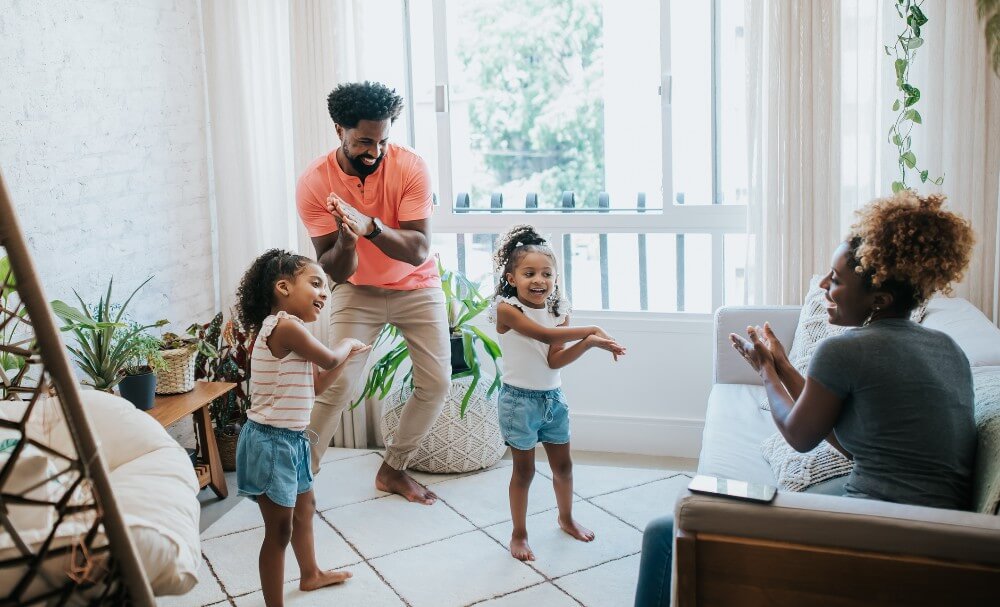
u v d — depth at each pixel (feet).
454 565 9.63
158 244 12.39
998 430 5.94
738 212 12.50
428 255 11.55
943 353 6.23
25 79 9.90
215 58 13.05
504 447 12.61
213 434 11.59
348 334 11.27
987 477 5.83
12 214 4.17
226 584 9.37
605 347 9.15
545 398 9.73
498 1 13.04
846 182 11.51
